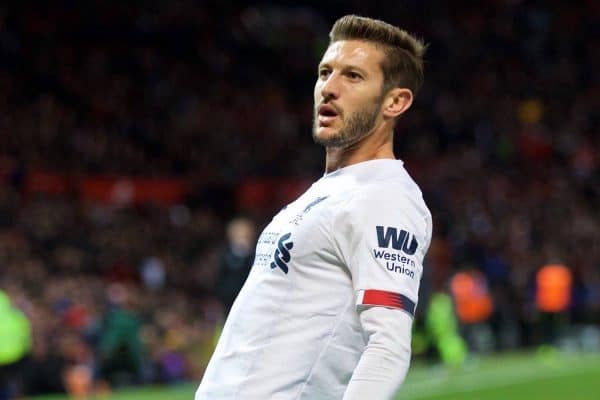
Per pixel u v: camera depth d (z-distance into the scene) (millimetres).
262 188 69188
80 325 37031
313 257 7082
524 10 98875
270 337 7051
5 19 75750
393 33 7605
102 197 62719
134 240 53656
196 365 38875
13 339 29500
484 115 82688
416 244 7047
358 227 6953
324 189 7375
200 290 51156
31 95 70188
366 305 6820
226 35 89938
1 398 29328
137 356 34344
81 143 64562
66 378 32906
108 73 76875
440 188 69125
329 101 7500
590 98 86938
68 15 80062
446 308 41281
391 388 6625
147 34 83562
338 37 7727
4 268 42938
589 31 96500
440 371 38781
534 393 33188
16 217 51750
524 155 77062
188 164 70188
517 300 52719
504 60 92375
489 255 59438
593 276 56312
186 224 58469
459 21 97938
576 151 76875
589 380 36281
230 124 76312
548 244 60188
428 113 81438
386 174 7359
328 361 7035
